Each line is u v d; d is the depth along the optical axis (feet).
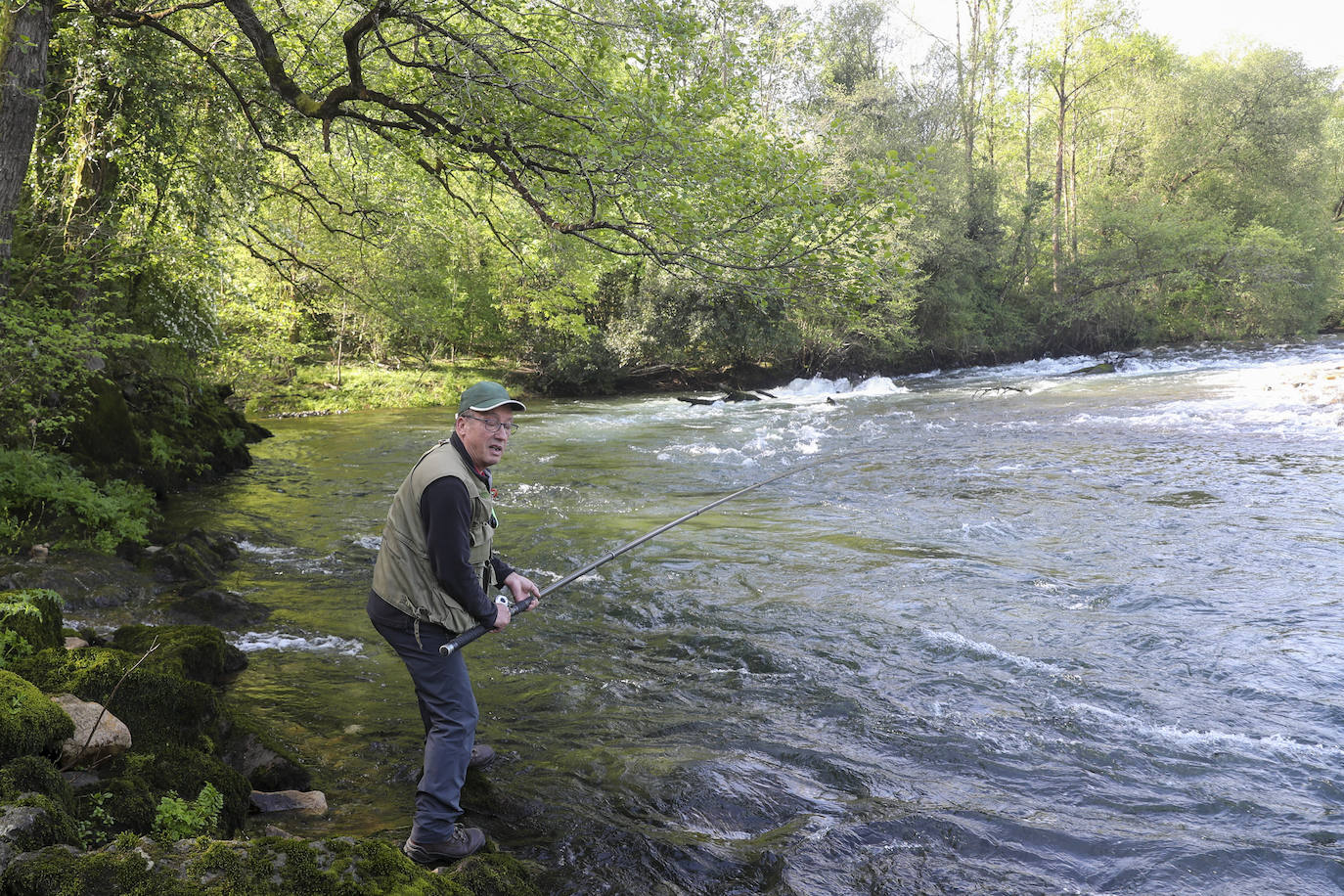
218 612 19.66
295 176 48.73
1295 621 19.19
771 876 10.09
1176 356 100.12
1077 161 145.59
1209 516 28.40
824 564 24.52
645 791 12.08
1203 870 10.39
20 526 22.82
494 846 10.37
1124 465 37.99
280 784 11.89
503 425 10.12
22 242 30.55
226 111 33.55
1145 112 128.36
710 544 26.96
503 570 10.99
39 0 23.99
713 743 13.83
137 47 31.07
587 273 40.83
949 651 17.98
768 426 58.13
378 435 56.29
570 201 25.86
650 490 36.37
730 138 25.21
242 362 60.54
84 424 30.91
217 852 7.50
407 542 9.92
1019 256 118.93
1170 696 15.71
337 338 78.54
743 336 85.61
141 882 7.10
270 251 49.52
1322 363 79.30
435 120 26.40
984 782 12.66
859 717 14.89
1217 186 127.54
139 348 37.42
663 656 17.87
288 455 47.96
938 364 107.34
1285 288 114.83
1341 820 11.60
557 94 25.11
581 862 10.27
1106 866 10.49
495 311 83.05
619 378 88.74
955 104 113.60
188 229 34.88
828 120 96.27
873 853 10.66
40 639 12.59
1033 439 46.65
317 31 30.96
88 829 8.39
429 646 9.99
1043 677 16.63
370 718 14.53
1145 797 12.23
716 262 24.56
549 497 35.01
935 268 102.89
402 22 24.80
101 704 10.78
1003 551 25.57
